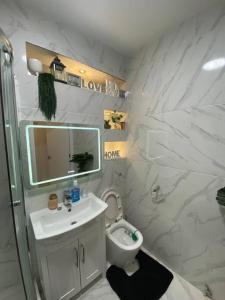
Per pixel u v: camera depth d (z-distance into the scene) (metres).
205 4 1.17
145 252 1.89
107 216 1.80
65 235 1.15
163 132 1.59
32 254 1.31
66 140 1.46
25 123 1.20
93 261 1.43
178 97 1.43
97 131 1.68
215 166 1.24
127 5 1.19
